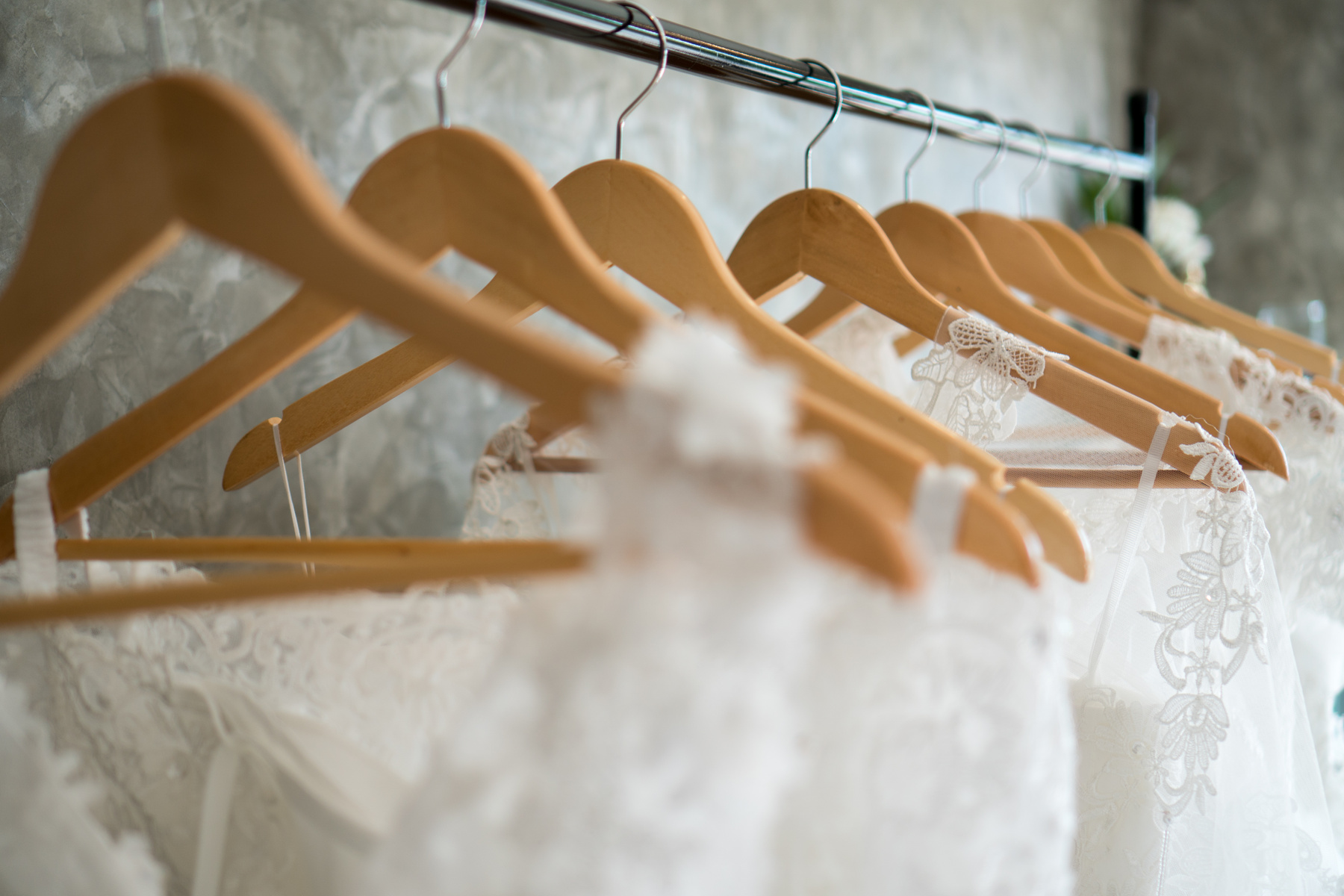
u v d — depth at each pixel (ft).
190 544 2.28
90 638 2.18
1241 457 2.76
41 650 2.29
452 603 2.21
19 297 1.55
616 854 1.30
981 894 1.56
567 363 1.31
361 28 4.15
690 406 1.14
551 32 2.31
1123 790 2.64
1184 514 2.75
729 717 1.23
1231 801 2.66
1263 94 8.75
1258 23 8.76
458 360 1.35
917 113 3.52
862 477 1.63
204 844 2.13
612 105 5.21
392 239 2.05
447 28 4.47
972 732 1.57
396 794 2.04
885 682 1.62
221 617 2.32
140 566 2.43
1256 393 3.48
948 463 2.02
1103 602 2.89
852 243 2.97
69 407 3.31
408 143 2.02
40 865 1.72
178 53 3.58
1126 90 9.40
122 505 3.54
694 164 5.64
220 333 3.81
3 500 3.10
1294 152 8.61
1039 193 8.53
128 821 2.17
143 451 2.33
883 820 1.60
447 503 4.73
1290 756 2.66
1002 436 2.78
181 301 3.67
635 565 1.24
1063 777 1.63
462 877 1.34
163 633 2.37
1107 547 2.89
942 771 1.57
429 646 2.21
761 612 1.16
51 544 2.27
